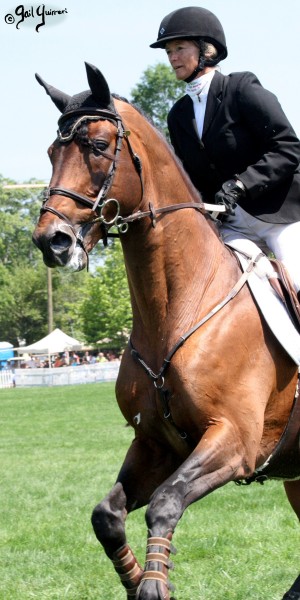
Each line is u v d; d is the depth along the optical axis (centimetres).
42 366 10438
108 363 8219
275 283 923
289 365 900
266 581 1185
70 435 3262
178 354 835
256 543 1407
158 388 839
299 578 1052
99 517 825
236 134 939
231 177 967
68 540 1491
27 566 1320
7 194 16788
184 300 859
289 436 919
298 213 963
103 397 5366
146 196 838
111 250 11525
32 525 1638
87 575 1260
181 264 862
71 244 772
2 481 2197
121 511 840
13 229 16350
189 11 945
